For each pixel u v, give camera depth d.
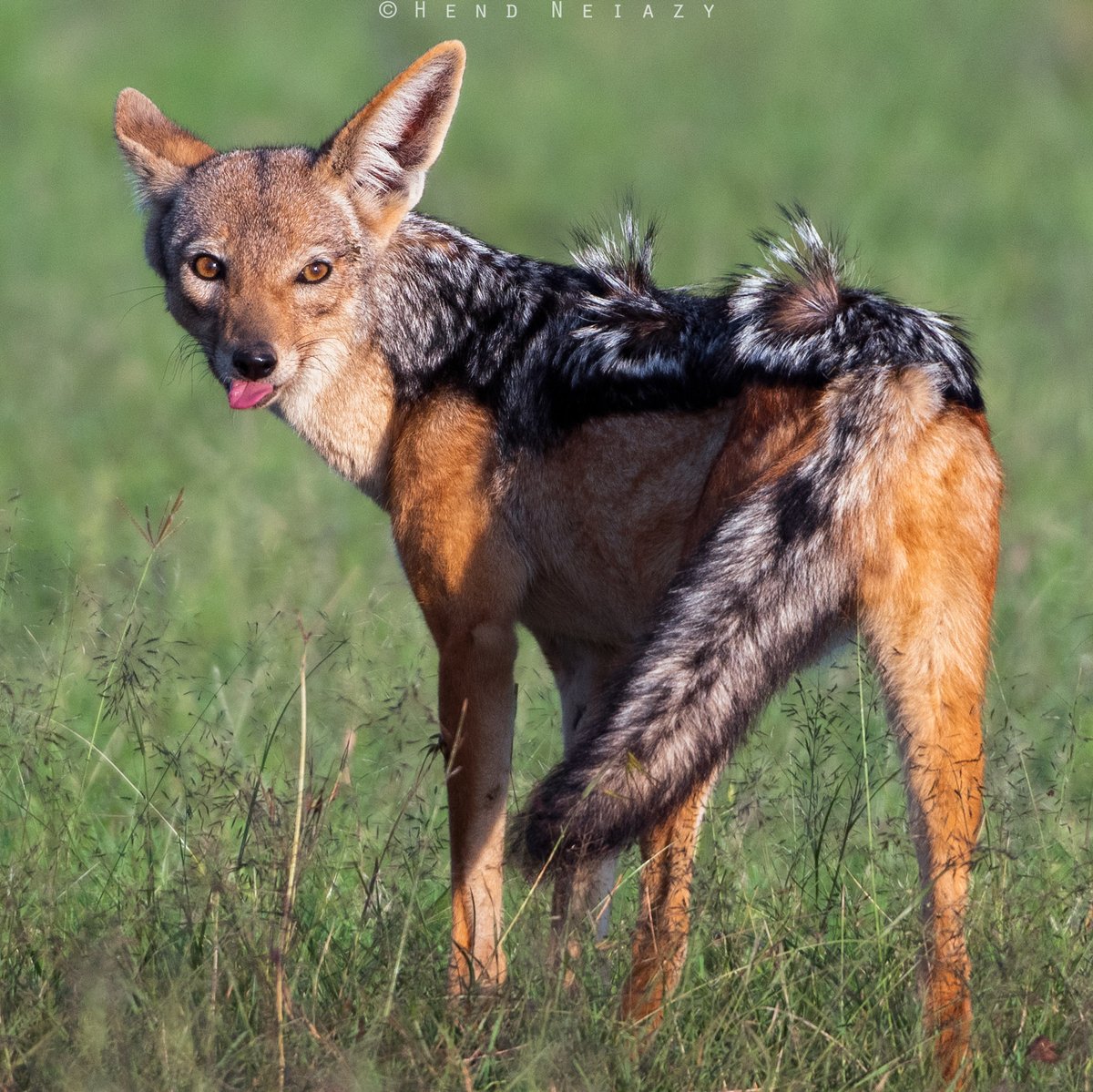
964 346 15.02
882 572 13.81
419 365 17.02
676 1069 12.94
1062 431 32.03
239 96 62.84
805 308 14.86
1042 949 14.15
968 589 13.87
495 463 16.39
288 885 14.01
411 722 20.11
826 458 13.92
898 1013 13.77
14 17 67.12
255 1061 12.80
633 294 16.92
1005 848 15.54
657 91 64.62
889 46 68.50
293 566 25.83
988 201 51.66
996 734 17.64
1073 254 46.38
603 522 16.03
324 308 17.19
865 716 18.33
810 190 53.31
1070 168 54.88
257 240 17.08
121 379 37.31
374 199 17.58
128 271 46.66
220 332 17.08
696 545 14.91
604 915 16.34
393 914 15.10
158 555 25.09
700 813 15.02
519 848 13.17
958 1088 12.92
